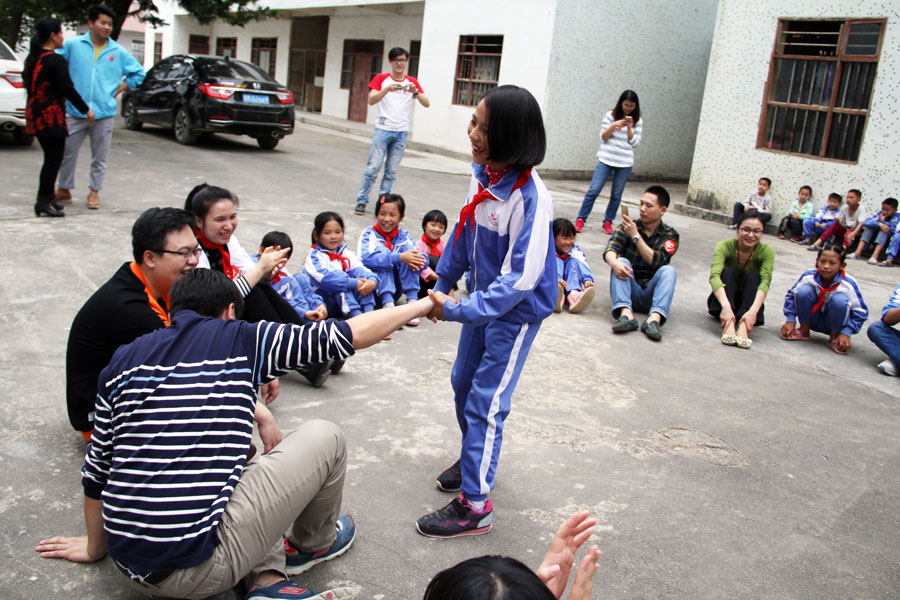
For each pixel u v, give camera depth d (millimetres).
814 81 9312
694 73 14281
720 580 2570
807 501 3148
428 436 3432
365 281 4598
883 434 3881
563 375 4332
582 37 12633
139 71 6840
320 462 2180
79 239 5824
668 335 5270
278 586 2168
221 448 1947
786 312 5422
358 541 2629
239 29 23516
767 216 9477
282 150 12297
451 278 2932
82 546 2416
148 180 8367
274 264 3375
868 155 8773
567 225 5555
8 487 2738
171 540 1883
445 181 10883
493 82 13711
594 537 2758
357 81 19219
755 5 9703
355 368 4168
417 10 17125
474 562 1153
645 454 3447
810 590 2553
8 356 3812
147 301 2695
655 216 5355
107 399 1970
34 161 8805
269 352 1992
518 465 3258
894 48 8453
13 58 9750
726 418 3926
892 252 8250
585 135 13320
